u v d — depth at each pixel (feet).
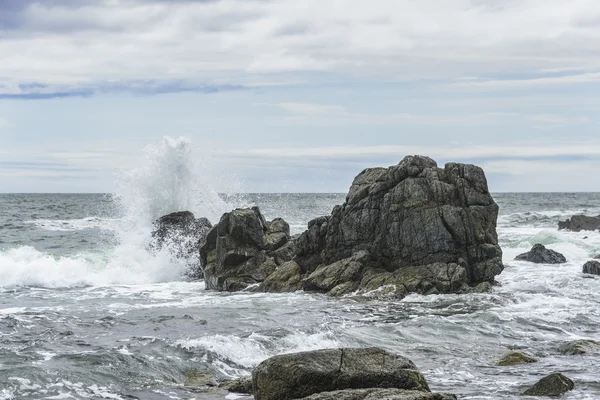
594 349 59.57
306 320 70.44
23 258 110.73
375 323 69.51
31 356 52.70
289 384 41.14
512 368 53.67
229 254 98.84
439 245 89.81
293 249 102.17
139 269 110.11
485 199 92.94
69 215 246.47
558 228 167.22
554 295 85.25
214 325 66.85
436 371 52.80
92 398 44.68
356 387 41.04
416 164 94.84
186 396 45.57
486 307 78.18
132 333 62.59
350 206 94.68
